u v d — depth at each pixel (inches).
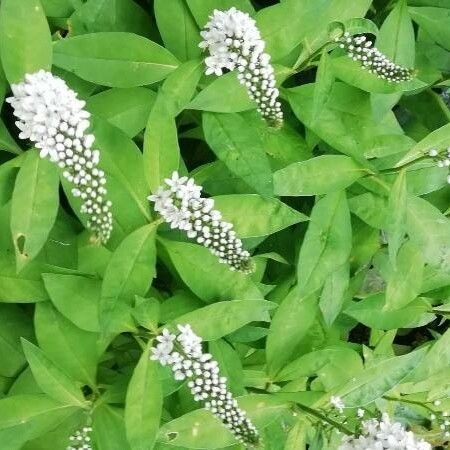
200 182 25.3
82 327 23.1
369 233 28.2
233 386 25.0
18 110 20.1
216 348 25.0
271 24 23.8
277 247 28.4
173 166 23.4
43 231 21.7
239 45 21.6
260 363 27.9
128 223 23.6
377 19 29.0
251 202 23.9
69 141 20.1
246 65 21.8
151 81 23.9
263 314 24.0
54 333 23.7
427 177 26.4
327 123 25.5
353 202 26.2
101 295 22.6
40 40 21.5
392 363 26.0
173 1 24.0
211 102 23.6
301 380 28.0
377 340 31.0
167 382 24.5
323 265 24.8
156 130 23.0
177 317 24.5
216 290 24.3
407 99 30.4
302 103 25.3
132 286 23.0
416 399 30.5
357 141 25.8
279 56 24.2
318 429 26.0
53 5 24.2
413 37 26.9
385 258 28.2
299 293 24.6
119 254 22.8
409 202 26.1
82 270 23.9
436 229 25.9
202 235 22.5
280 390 27.7
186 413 24.4
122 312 22.8
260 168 23.8
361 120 26.2
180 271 24.1
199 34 24.5
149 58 23.7
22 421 22.8
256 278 25.9
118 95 24.3
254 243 25.6
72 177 20.7
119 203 23.4
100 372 25.3
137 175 23.4
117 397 24.2
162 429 23.7
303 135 27.8
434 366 28.6
